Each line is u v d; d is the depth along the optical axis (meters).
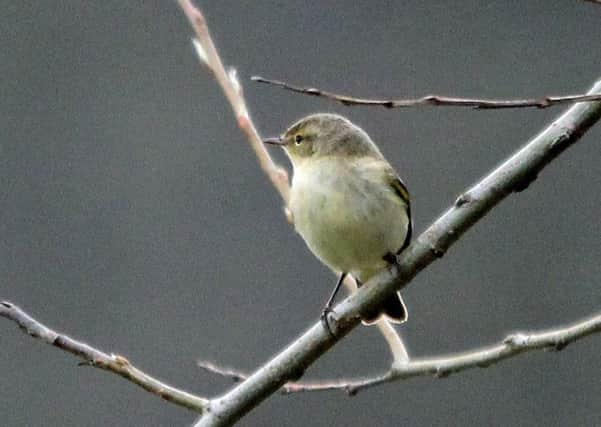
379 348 13.59
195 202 14.16
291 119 14.12
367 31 14.53
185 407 6.00
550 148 5.87
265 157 6.99
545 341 5.98
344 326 6.21
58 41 15.09
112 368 5.82
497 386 13.32
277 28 14.71
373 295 6.22
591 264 13.22
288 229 13.94
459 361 6.23
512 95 13.80
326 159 7.55
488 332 13.09
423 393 13.38
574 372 13.23
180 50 14.88
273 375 6.10
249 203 14.10
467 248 13.56
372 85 14.13
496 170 6.05
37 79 14.91
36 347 13.89
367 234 7.29
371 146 7.70
